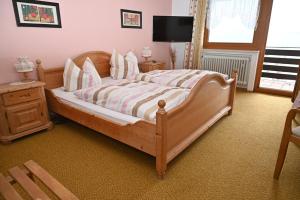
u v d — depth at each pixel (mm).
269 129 2777
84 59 3238
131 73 3510
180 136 2010
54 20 2855
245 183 1771
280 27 4289
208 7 4547
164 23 4422
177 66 5359
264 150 2275
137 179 1834
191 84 2721
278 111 3406
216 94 2656
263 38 4215
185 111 1984
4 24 2434
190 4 4680
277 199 1596
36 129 2625
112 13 3590
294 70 4582
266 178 1826
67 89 2795
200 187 1730
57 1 2836
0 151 2287
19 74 2668
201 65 4992
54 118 3133
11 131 2410
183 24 4445
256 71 4430
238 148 2320
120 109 2092
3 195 1146
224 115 3209
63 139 2557
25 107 2463
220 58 4676
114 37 3729
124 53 4004
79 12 3109
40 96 2592
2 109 2299
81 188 1730
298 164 2006
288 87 4488
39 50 2791
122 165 2033
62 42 3006
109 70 3670
